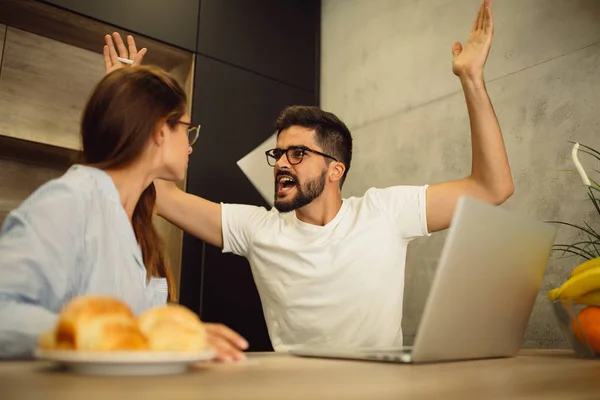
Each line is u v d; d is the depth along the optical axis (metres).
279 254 1.62
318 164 1.65
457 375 0.58
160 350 0.49
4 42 2.17
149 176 1.07
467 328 0.77
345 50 2.83
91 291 0.91
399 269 1.61
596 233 1.69
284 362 0.70
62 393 0.37
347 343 1.51
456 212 0.71
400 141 2.42
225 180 2.43
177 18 2.42
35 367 0.55
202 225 1.73
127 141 0.99
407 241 1.64
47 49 2.27
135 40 2.33
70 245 0.86
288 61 2.81
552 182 1.84
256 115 2.61
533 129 1.92
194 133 1.15
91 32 2.27
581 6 1.83
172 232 2.34
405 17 2.51
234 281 2.38
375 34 2.66
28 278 0.76
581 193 1.75
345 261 1.55
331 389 0.43
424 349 0.71
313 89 2.90
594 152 1.73
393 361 0.73
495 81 2.08
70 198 0.88
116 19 2.24
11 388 0.40
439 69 2.30
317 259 1.56
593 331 0.90
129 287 0.99
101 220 0.94
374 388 0.45
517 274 0.86
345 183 2.70
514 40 2.04
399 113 2.45
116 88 0.98
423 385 0.48
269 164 1.83
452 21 2.28
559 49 1.88
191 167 2.34
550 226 0.92
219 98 2.50
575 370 0.69
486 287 0.78
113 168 1.01
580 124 1.79
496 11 2.12
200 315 2.26
